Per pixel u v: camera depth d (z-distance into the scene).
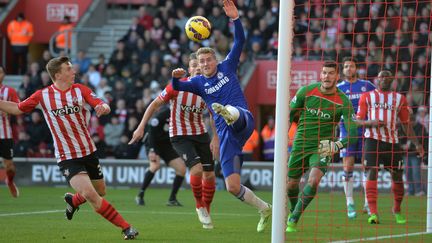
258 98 43.88
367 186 21.48
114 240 16.73
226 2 17.50
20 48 47.72
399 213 21.73
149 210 25.23
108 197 31.47
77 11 50.62
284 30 14.68
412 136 22.47
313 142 18.84
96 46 49.06
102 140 39.09
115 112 40.66
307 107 18.86
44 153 39.88
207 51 17.34
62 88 16.55
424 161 33.31
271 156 39.78
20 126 40.72
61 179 38.41
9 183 27.31
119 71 44.44
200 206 19.70
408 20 40.34
